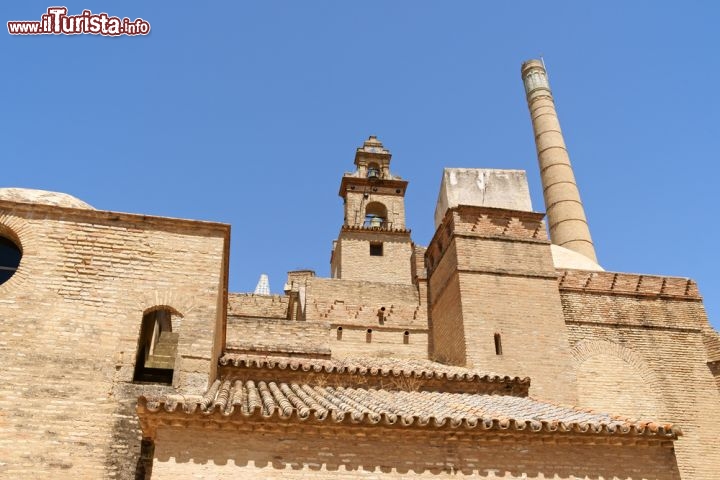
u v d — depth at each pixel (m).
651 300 21.30
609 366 19.78
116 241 12.17
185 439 8.98
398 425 9.61
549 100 48.50
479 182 22.23
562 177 44.09
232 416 9.10
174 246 12.43
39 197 14.95
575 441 10.22
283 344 18.55
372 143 37.25
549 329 19.02
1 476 9.63
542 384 18.03
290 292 28.25
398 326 22.14
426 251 23.86
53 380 10.62
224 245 12.93
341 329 21.91
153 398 9.09
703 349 20.69
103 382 10.80
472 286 19.30
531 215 21.02
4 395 10.28
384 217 34.59
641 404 19.31
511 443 10.06
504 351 18.34
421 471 9.48
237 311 27.44
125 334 11.36
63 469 9.91
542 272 20.05
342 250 31.72
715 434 19.28
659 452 10.47
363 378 14.22
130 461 10.22
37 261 11.62
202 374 11.34
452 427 9.77
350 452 9.41
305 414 9.35
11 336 10.84
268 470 8.98
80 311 11.36
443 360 20.11
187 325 11.75
